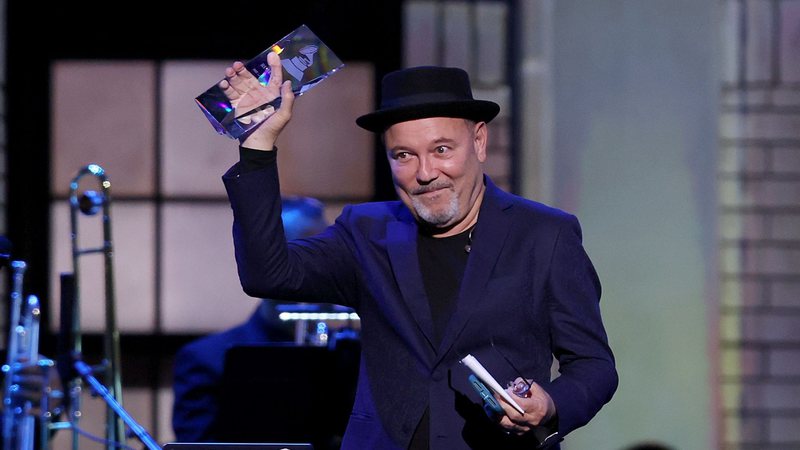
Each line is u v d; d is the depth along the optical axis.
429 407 9.69
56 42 18.70
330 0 18.77
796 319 18.66
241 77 9.59
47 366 10.90
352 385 13.45
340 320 14.65
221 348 16.08
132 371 18.77
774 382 18.59
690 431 17.89
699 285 17.91
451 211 9.73
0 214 18.47
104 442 12.18
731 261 18.67
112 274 13.18
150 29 18.78
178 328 18.84
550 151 17.92
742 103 18.70
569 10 17.98
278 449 9.88
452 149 9.68
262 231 9.57
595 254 17.91
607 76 17.97
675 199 17.95
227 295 18.92
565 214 10.19
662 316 17.92
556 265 9.87
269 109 9.56
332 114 18.89
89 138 18.77
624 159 17.95
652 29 18.00
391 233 10.16
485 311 9.73
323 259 10.19
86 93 18.77
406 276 9.90
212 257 18.91
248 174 9.55
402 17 18.69
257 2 18.80
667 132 17.98
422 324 9.78
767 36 18.69
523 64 18.06
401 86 9.91
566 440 17.94
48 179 18.67
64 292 12.63
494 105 9.74
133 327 18.81
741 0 18.70
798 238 18.64
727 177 18.69
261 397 13.59
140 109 18.81
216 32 18.81
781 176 18.67
